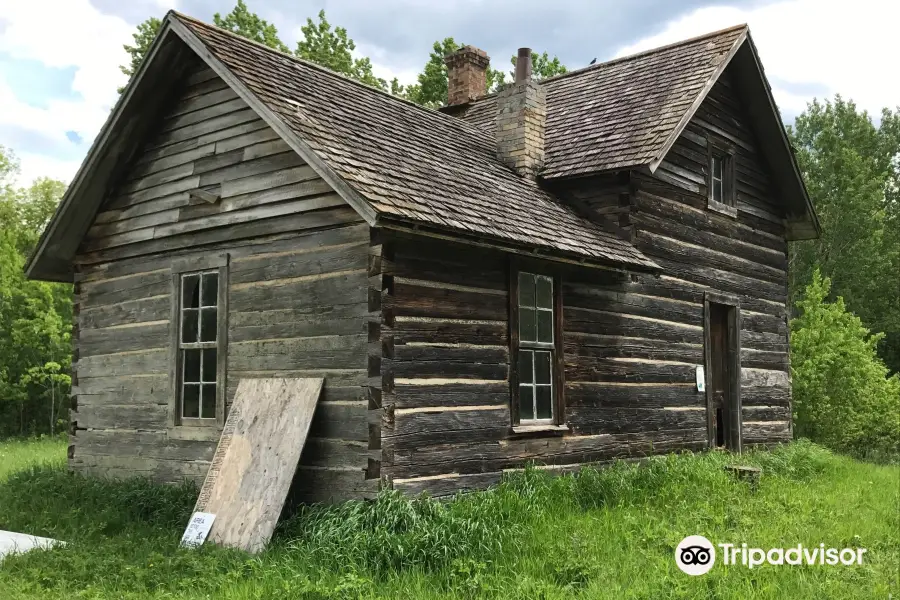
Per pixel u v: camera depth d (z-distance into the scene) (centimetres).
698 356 1379
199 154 1088
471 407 962
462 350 959
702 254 1413
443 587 679
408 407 887
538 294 1091
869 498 1148
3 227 3803
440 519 789
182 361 1101
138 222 1162
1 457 1636
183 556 771
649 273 1162
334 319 913
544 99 1333
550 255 1009
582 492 992
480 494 903
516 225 998
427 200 907
